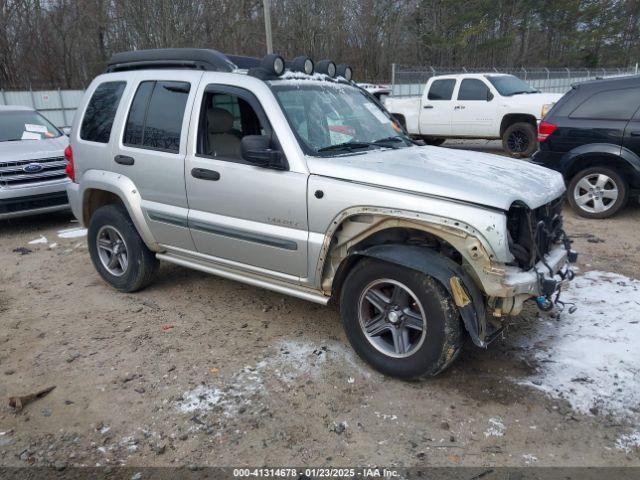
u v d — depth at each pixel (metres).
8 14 29.64
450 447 2.96
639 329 4.12
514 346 3.96
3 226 8.29
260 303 4.92
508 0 45.09
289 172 3.77
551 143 7.52
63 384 3.69
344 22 33.97
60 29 30.70
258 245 4.02
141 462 2.93
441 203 3.22
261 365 3.83
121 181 4.80
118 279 5.21
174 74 4.53
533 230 3.39
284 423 3.20
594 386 3.43
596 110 7.16
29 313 4.90
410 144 4.66
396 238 3.64
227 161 4.11
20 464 2.94
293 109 3.98
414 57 38.81
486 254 3.12
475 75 13.30
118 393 3.55
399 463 2.86
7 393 3.61
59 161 7.83
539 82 28.44
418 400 3.38
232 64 4.30
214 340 4.24
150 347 4.15
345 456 2.92
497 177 3.59
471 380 3.57
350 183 3.54
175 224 4.52
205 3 28.00
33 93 22.83
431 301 3.27
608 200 7.34
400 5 36.44
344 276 3.82
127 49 29.64
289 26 31.66
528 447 2.95
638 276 5.25
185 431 3.16
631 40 56.47
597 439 2.98
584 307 4.55
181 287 5.38
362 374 3.68
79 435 3.16
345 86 4.78
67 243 7.20
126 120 4.79
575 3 48.56
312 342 4.15
